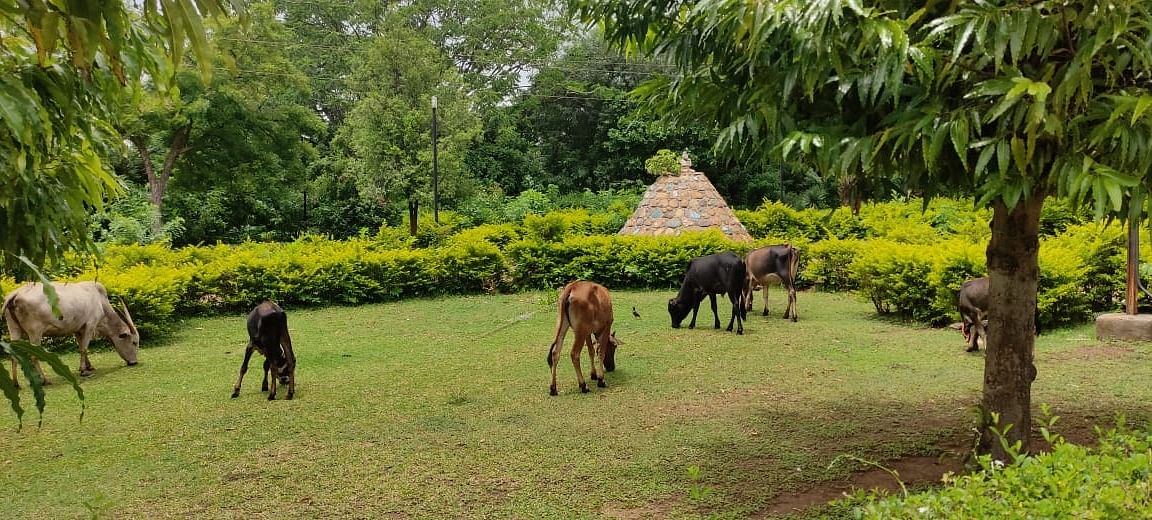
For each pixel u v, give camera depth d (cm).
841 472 426
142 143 1844
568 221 1827
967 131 278
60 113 200
